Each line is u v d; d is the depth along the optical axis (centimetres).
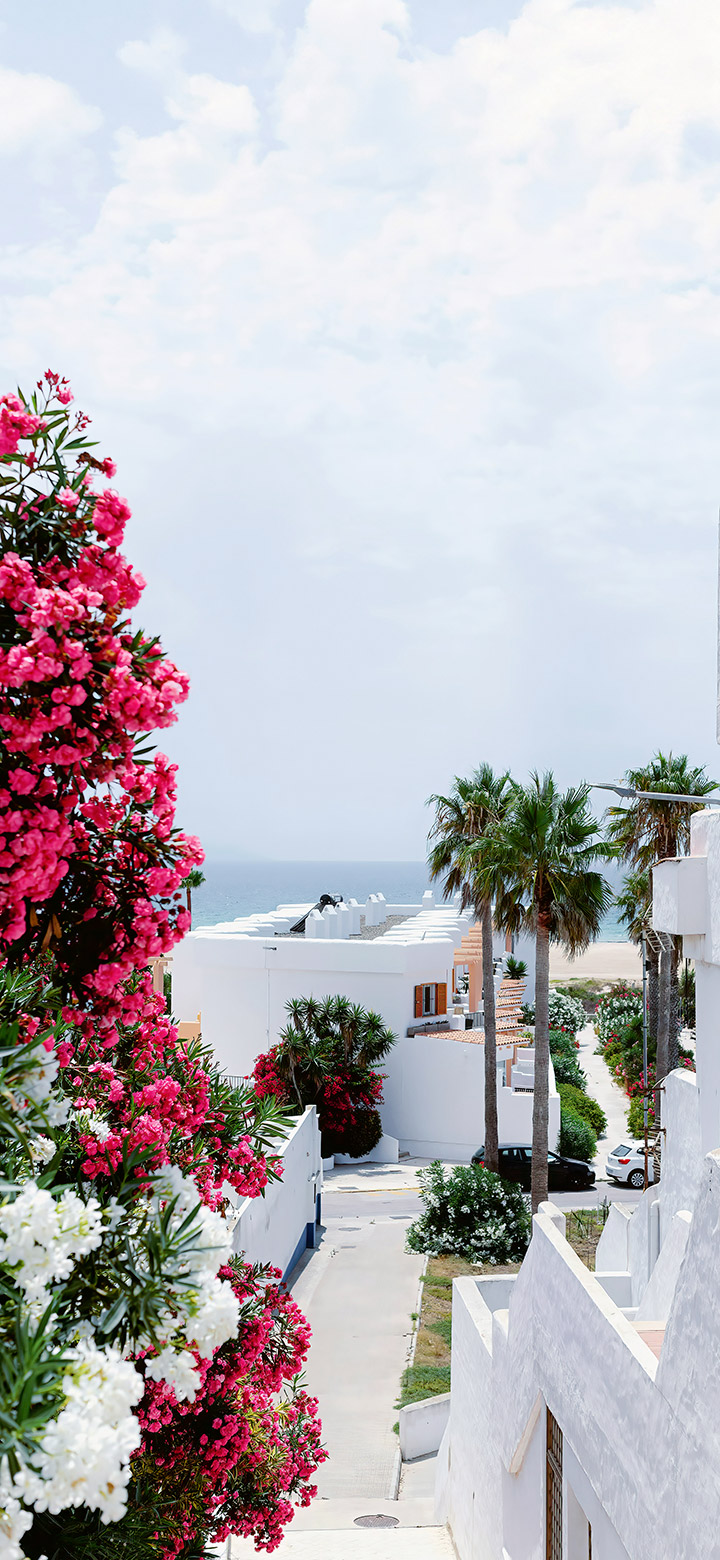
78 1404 321
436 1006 3978
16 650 383
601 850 2591
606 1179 3425
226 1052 4019
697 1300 508
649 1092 1245
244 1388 737
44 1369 321
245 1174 748
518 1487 894
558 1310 746
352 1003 3831
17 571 398
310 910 5300
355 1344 2030
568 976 10275
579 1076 4666
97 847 471
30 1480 307
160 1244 387
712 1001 855
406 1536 1220
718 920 824
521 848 2592
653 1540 554
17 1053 374
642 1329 667
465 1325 1152
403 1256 2592
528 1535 853
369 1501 1435
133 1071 643
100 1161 511
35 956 457
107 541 419
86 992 471
